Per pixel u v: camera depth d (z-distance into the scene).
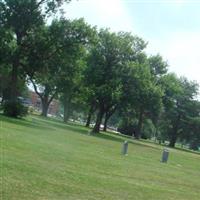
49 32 54.25
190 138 103.56
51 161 17.27
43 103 96.44
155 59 83.94
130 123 108.94
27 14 52.78
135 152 36.03
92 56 66.69
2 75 67.06
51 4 53.06
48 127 46.72
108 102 68.06
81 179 14.04
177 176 21.25
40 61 55.16
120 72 66.38
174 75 86.31
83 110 105.38
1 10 52.53
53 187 11.87
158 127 108.38
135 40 70.44
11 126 34.25
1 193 10.19
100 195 11.93
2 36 51.12
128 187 14.17
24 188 11.07
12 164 14.34
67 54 55.84
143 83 67.00
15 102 51.78
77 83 73.75
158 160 30.86
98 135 57.78
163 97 82.75
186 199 14.02
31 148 20.48
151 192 14.05
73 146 27.55
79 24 55.12
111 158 24.12
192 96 102.38
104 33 67.12
